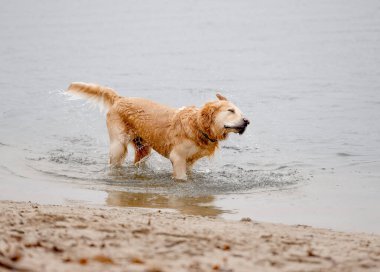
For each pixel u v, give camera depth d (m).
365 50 30.59
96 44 36.50
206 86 23.80
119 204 10.28
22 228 6.82
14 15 52.19
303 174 12.61
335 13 44.31
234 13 47.72
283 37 36.06
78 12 52.91
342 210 9.92
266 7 49.88
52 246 5.92
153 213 8.89
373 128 16.89
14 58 32.06
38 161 13.66
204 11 49.72
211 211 9.88
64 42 37.59
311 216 9.56
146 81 25.30
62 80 25.81
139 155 13.37
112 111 13.07
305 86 23.12
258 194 11.13
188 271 5.30
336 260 6.16
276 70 26.70
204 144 12.06
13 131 16.83
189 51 32.94
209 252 6.09
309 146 15.12
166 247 6.20
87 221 7.40
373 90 22.02
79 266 5.15
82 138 16.30
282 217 9.49
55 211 8.28
